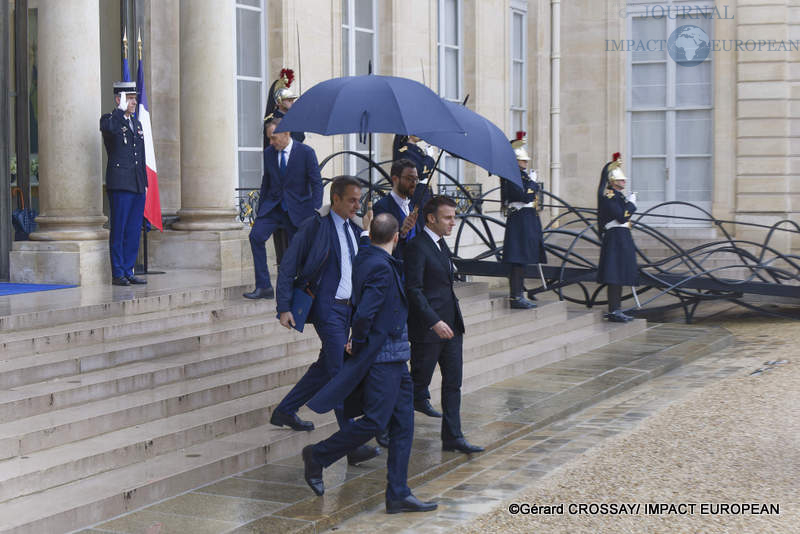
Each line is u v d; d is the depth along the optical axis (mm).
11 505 5258
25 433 5879
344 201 6441
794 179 20453
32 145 11836
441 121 5875
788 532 5289
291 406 6820
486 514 5680
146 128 10828
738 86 20562
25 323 7680
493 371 9375
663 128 21281
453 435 6934
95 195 10047
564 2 21391
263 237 9594
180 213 11797
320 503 5691
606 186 12594
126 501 5488
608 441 7406
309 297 6457
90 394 6762
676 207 21172
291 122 5941
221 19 11758
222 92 11789
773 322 14344
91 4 9922
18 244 9906
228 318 9078
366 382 5723
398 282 5746
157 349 7820
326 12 14156
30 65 11734
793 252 20359
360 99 5840
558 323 11750
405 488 5781
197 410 7082
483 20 17891
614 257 12578
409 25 15992
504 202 11961
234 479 6172
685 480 6320
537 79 20109
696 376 10133
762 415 8148
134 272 11219
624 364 10391
